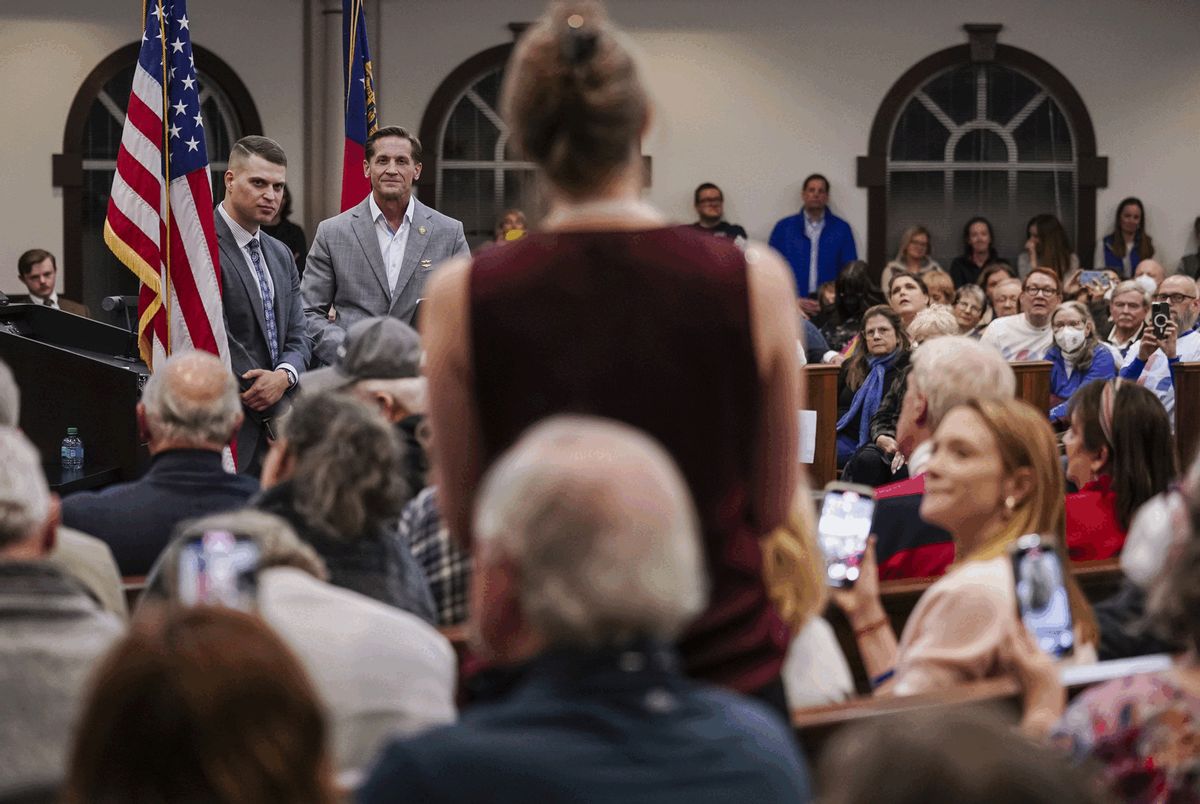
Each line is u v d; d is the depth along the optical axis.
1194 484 2.16
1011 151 16.81
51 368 6.69
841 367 8.82
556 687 1.74
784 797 1.77
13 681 2.38
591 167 2.15
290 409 3.29
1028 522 3.23
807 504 2.83
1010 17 16.56
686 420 2.12
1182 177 16.77
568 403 2.11
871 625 3.28
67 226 15.48
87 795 1.68
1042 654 2.67
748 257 2.16
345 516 3.02
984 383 4.28
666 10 16.28
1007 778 1.44
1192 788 2.03
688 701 1.79
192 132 7.17
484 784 1.70
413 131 16.25
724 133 16.42
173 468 3.99
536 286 2.12
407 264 7.28
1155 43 16.67
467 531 2.21
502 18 16.22
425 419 3.90
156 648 1.71
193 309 7.01
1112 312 9.67
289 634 2.60
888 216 16.80
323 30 15.68
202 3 15.50
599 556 1.67
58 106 15.41
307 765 1.72
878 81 16.52
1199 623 2.10
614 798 1.70
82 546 3.43
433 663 2.71
